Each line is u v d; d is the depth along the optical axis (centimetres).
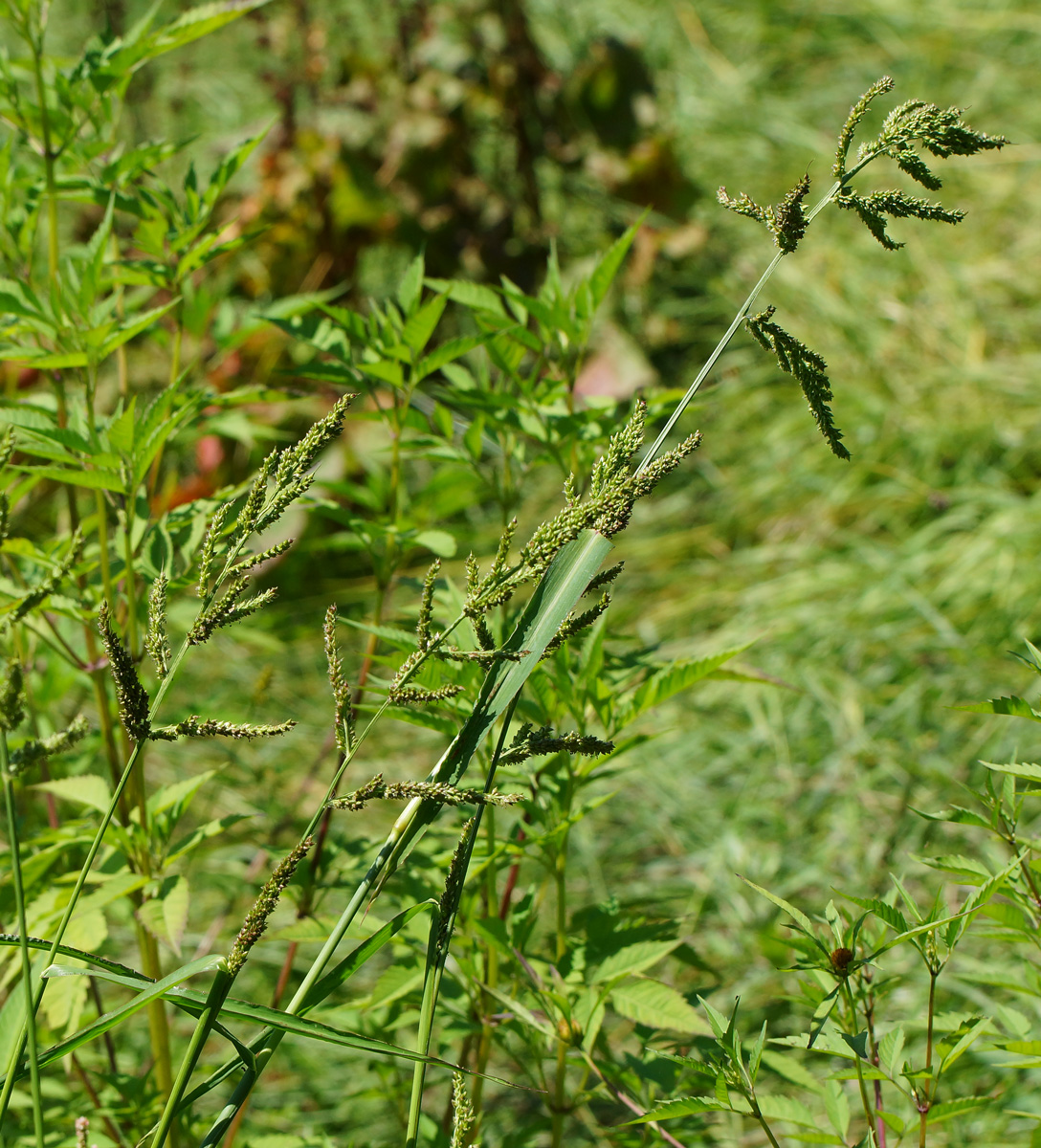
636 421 154
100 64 188
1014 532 409
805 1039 162
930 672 371
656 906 302
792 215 157
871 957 162
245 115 609
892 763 338
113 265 191
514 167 539
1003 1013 170
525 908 184
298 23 491
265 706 363
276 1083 256
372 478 222
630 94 537
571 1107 179
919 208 156
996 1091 221
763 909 295
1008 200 569
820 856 310
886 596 398
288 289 468
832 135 635
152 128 497
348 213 463
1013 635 376
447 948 155
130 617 180
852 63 692
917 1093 164
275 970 264
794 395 495
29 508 327
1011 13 688
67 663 194
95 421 183
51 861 182
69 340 182
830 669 379
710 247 562
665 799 337
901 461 457
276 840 234
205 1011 151
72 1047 151
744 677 179
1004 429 456
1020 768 162
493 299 188
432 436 191
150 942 185
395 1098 195
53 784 184
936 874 290
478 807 156
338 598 405
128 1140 188
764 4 729
